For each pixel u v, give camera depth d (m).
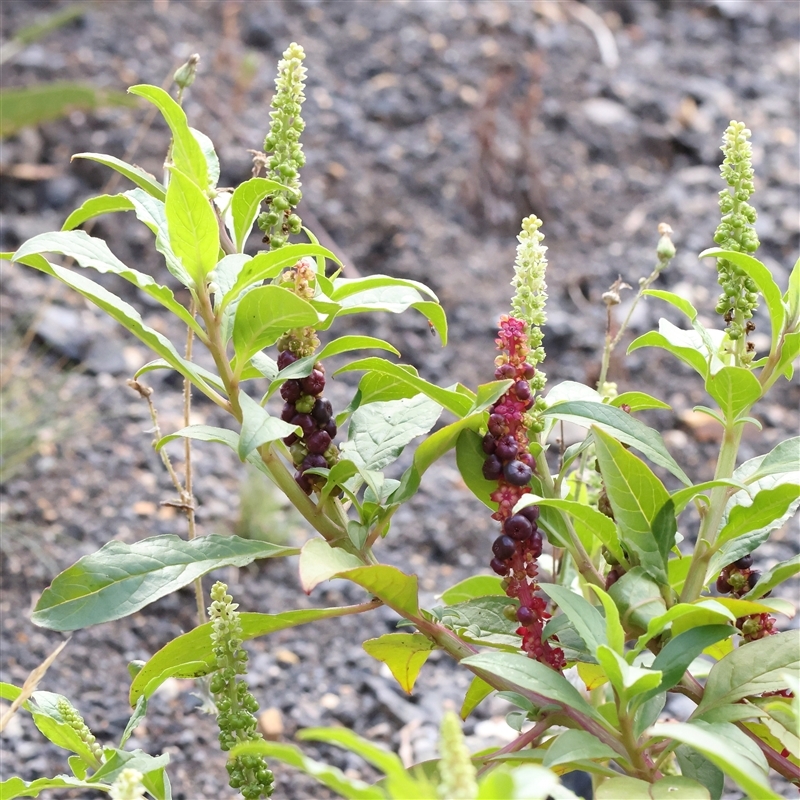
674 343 0.38
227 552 0.38
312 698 0.66
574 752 0.33
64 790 0.58
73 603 0.37
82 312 0.95
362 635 0.72
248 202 0.38
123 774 0.29
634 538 0.37
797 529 0.80
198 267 0.36
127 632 0.69
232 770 0.37
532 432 0.38
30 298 0.94
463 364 0.95
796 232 1.08
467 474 0.38
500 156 1.12
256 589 0.74
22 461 0.79
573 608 0.34
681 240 1.09
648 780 0.35
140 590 0.37
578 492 0.47
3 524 0.74
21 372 0.87
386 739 0.64
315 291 0.38
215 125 1.12
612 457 0.37
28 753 0.60
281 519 0.79
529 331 0.38
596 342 0.96
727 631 0.35
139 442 0.85
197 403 0.90
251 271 0.36
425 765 0.36
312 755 0.63
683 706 0.65
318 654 0.70
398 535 0.81
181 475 0.82
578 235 1.11
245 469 0.84
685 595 0.38
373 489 0.38
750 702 0.37
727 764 0.27
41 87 1.06
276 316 0.36
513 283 0.38
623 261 1.06
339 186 1.10
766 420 0.92
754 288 0.37
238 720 0.37
